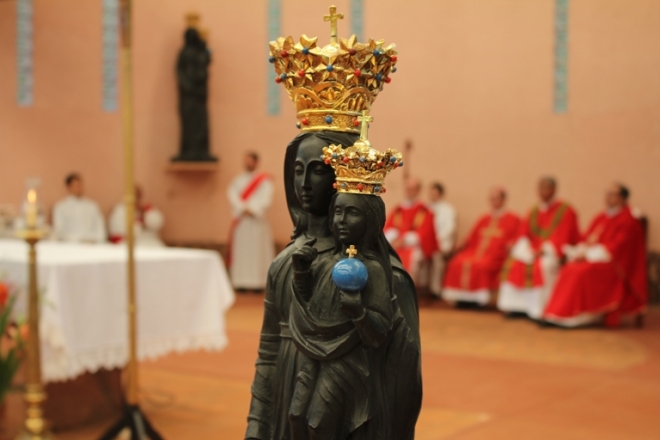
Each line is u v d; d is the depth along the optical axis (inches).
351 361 57.9
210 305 182.2
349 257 57.8
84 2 425.7
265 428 64.2
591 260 321.4
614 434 168.4
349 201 57.4
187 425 173.5
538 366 240.2
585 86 370.9
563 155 377.1
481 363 244.1
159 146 441.4
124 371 203.3
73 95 424.2
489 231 373.4
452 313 355.6
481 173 398.3
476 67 397.4
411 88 412.8
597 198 368.2
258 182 423.5
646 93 355.9
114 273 165.2
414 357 60.1
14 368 141.3
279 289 63.8
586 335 298.5
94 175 430.6
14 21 407.8
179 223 446.6
